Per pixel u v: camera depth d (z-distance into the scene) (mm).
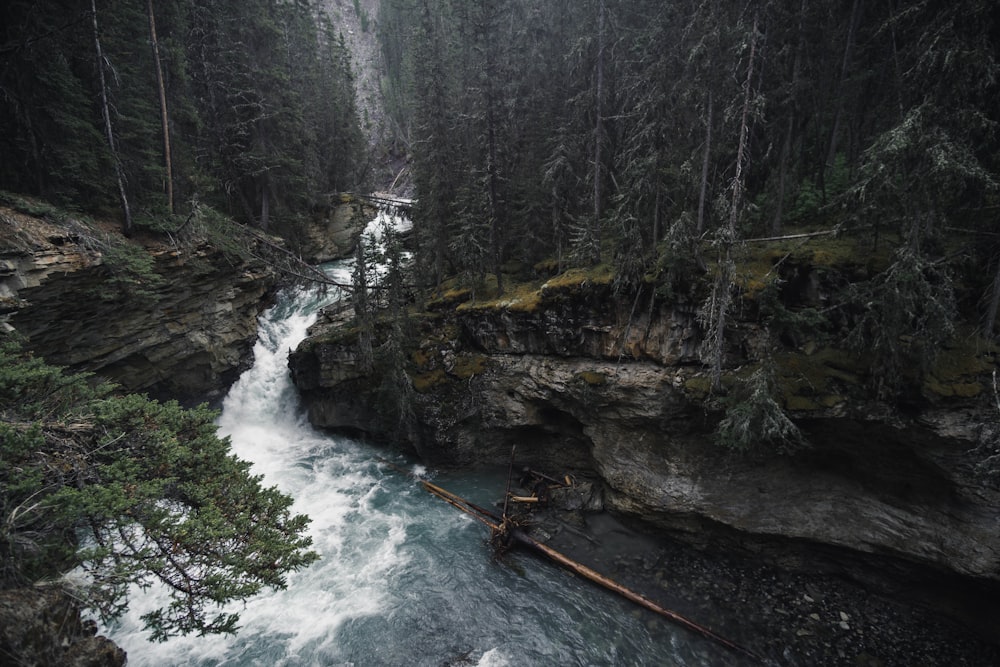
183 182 24422
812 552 14438
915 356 12109
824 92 16406
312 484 20297
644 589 14289
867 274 13375
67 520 7801
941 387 11867
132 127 21438
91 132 18672
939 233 11719
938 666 11633
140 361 21297
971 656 11852
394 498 19328
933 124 10820
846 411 13086
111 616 7719
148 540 8750
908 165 11156
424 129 24609
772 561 14945
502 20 26141
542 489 18844
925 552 12539
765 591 14086
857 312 13469
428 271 25859
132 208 20625
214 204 28547
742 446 13289
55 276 16250
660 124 15820
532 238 23234
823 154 18000
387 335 22547
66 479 8438
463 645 12711
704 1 13445
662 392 16391
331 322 26312
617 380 17375
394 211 42562
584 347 18703
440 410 20828
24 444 7668
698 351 15891
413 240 26781
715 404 14492
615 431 17938
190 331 22969
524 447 21188
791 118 15203
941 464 12164
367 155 61312
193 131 27547
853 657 11922
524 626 13258
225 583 8383
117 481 8602
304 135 36094
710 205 16469
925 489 12867
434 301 23375
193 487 9688
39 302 16156
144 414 10469
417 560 15797
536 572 15242
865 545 13430
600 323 18172
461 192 22578
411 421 21266
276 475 20906
